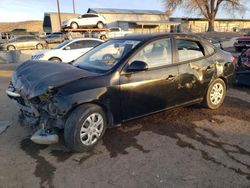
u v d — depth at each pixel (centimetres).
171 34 484
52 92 363
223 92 571
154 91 446
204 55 525
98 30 3148
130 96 420
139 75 426
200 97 529
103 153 384
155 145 407
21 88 396
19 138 432
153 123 490
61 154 382
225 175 330
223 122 499
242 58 766
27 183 317
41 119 376
